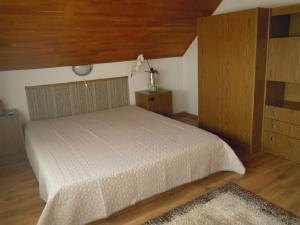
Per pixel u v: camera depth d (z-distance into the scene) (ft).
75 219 6.25
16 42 9.53
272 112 10.03
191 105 16.10
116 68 13.61
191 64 15.39
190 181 8.07
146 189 7.18
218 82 11.36
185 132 9.31
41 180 7.22
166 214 6.89
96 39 11.07
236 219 6.58
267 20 9.59
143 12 10.48
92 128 10.21
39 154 7.90
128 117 11.67
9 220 6.92
